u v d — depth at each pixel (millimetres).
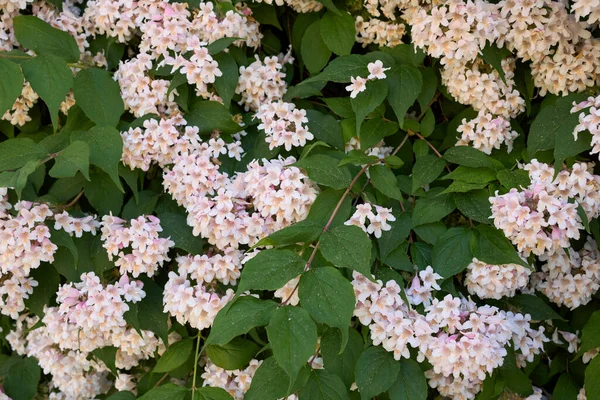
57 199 1232
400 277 1133
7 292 1227
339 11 1280
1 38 1245
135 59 1239
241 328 1013
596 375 1151
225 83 1219
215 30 1221
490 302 1206
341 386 1083
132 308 1175
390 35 1279
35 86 1160
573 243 1240
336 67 1200
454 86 1207
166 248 1176
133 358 1300
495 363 1092
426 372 1170
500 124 1206
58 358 1323
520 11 1170
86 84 1201
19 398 1373
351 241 1058
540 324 1238
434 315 1099
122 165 1215
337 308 1014
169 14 1212
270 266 1032
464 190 1143
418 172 1180
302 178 1146
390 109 1265
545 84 1218
